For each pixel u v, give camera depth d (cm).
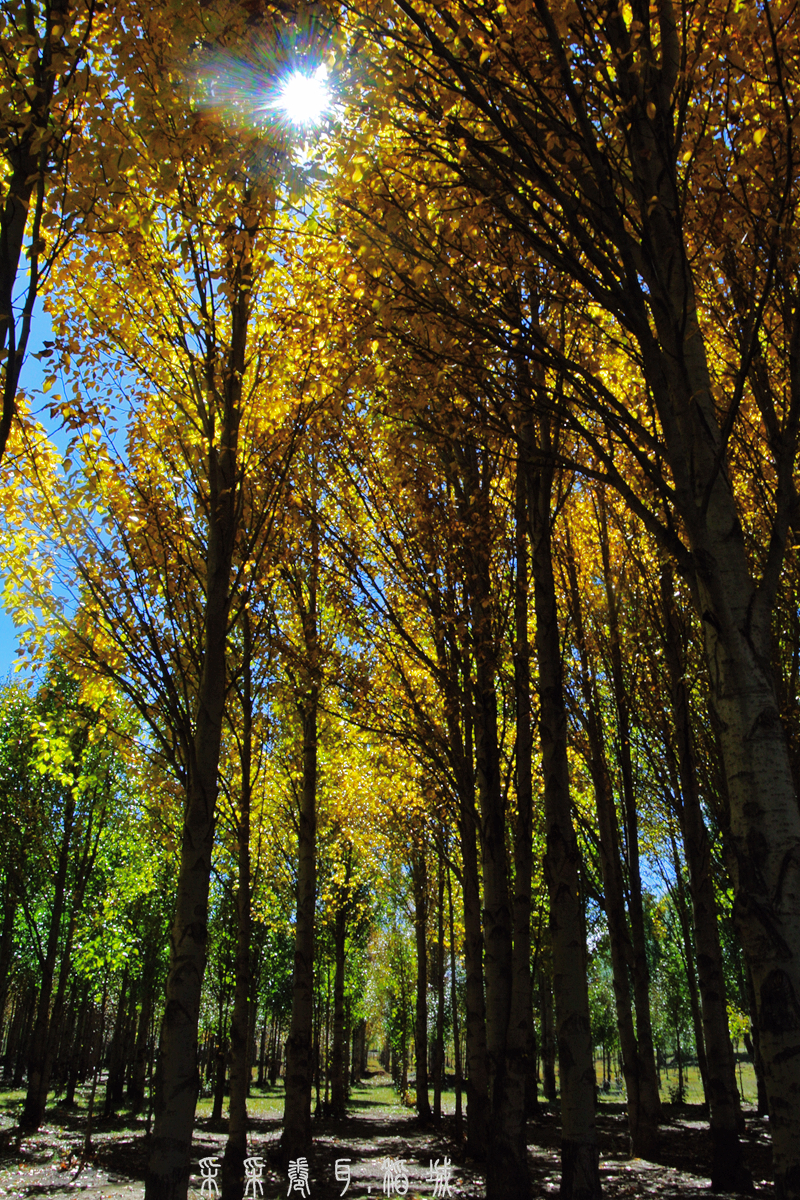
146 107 501
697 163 453
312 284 702
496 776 854
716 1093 1018
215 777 605
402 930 3403
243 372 719
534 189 489
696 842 1080
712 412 410
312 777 1359
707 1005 1050
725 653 372
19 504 679
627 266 423
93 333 687
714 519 392
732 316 635
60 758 858
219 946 2330
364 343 616
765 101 497
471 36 461
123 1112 2483
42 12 474
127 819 2077
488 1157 713
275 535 809
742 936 336
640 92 416
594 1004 4088
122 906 2061
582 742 1430
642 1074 1381
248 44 482
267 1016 4041
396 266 546
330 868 2317
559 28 402
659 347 429
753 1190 960
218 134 509
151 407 741
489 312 500
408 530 887
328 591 985
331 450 909
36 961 2720
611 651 1317
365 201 558
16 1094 3058
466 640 850
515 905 798
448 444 747
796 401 409
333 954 2866
